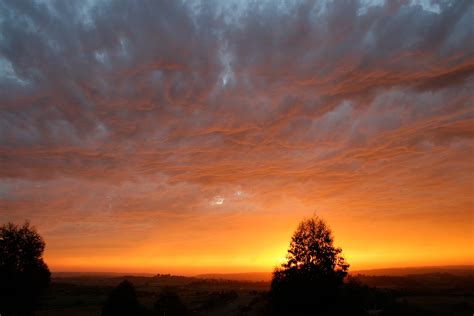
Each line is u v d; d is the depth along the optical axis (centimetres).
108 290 12706
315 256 3316
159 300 5616
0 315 3528
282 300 3297
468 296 7538
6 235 3747
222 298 9706
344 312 3322
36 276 3788
